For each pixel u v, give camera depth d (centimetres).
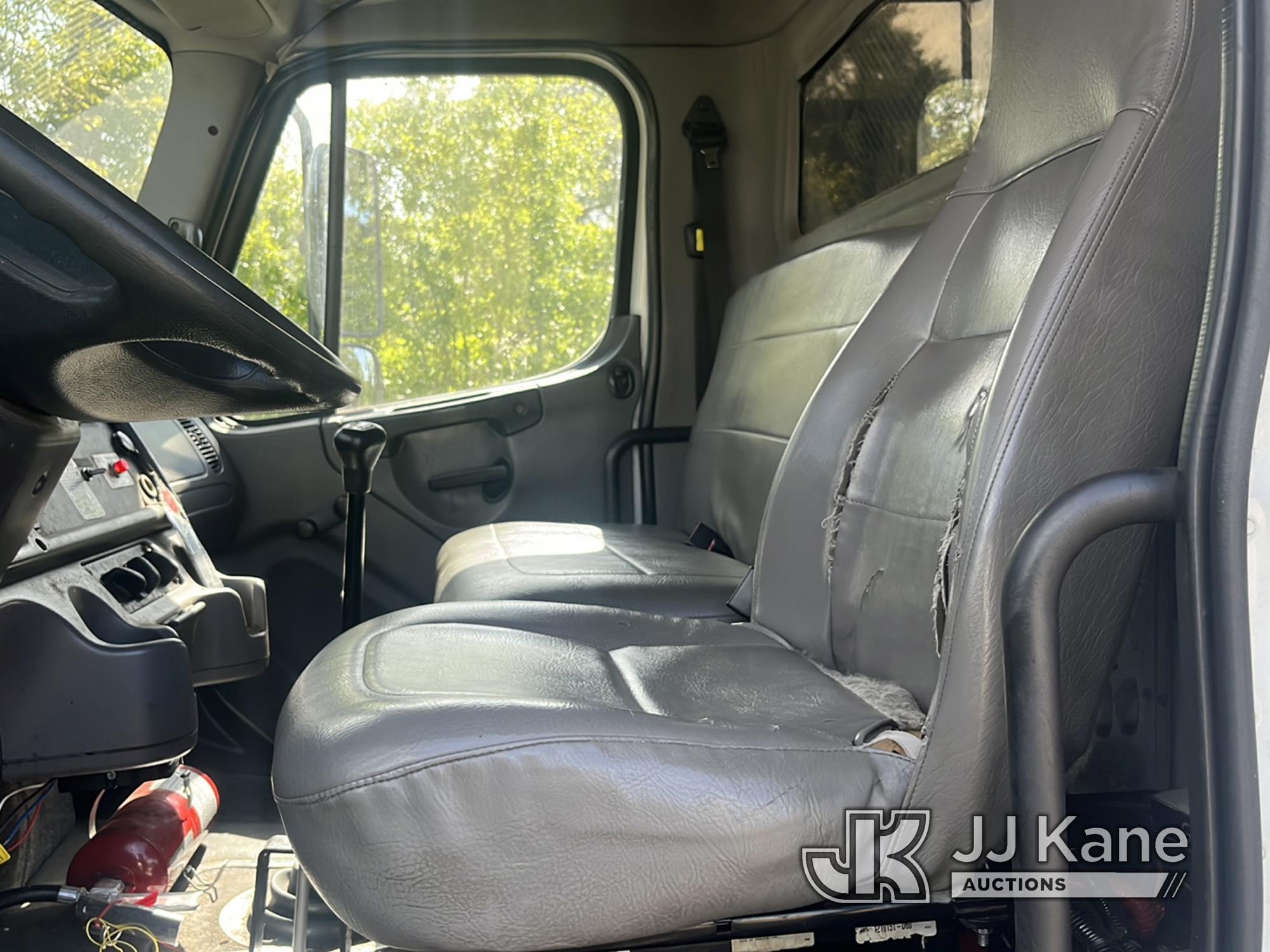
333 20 258
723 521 238
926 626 108
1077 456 87
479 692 93
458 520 272
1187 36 91
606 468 277
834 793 83
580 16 272
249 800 223
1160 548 102
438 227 271
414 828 75
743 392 240
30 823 160
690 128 281
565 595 172
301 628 257
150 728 131
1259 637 70
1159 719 104
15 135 78
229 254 256
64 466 116
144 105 242
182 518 180
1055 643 73
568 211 282
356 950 139
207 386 102
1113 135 91
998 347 109
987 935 97
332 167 260
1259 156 67
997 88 130
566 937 78
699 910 81
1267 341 67
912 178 224
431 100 269
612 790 78
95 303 87
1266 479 69
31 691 127
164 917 134
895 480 122
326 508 256
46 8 209
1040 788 72
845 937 95
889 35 230
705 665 120
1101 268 88
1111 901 99
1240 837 66
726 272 288
